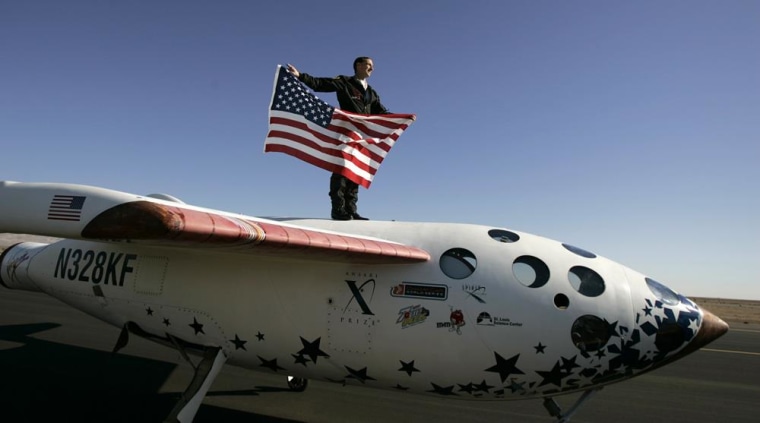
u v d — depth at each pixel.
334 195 5.40
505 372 3.72
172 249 4.47
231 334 4.30
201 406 5.31
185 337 4.52
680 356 3.92
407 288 3.88
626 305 3.80
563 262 4.04
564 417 3.98
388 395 6.22
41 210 2.72
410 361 3.83
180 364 7.16
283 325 4.10
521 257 4.03
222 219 2.63
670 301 3.96
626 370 3.79
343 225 4.69
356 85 5.63
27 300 13.32
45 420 4.55
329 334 3.98
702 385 7.62
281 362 4.28
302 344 4.07
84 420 4.61
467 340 3.70
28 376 6.05
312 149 5.18
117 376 6.33
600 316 3.73
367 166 5.46
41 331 9.09
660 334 3.78
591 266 4.05
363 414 5.40
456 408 5.82
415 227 4.49
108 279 4.83
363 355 3.93
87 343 8.29
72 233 2.62
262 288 4.19
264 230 2.79
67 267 5.14
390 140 5.59
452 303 3.77
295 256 3.57
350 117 5.43
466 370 3.76
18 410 4.78
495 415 5.63
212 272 4.39
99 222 2.48
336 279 4.03
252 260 4.30
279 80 5.16
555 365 3.69
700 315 3.96
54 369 6.47
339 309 3.96
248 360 4.42
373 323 3.87
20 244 6.29
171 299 4.48
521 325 3.67
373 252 3.44
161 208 2.32
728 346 12.39
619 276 4.04
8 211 2.84
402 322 3.81
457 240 4.18
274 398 5.80
